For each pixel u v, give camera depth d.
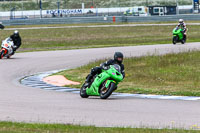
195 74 55.84
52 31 189.38
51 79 57.62
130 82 51.81
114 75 38.47
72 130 23.81
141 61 69.69
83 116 30.19
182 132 23.38
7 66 71.12
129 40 129.75
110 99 39.47
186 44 104.88
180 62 66.75
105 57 79.88
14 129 23.98
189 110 32.66
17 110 32.66
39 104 35.84
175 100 38.56
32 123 26.48
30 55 89.31
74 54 89.19
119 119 29.00
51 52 95.19
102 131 23.42
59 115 30.58
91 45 115.38
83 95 40.62
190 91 44.09
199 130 24.27
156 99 39.38
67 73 62.75
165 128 24.97
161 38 134.25
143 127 25.48
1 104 35.75
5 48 81.50
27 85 52.16
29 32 185.25
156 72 58.78
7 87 49.38
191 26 189.88
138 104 36.03
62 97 40.94
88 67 67.00
